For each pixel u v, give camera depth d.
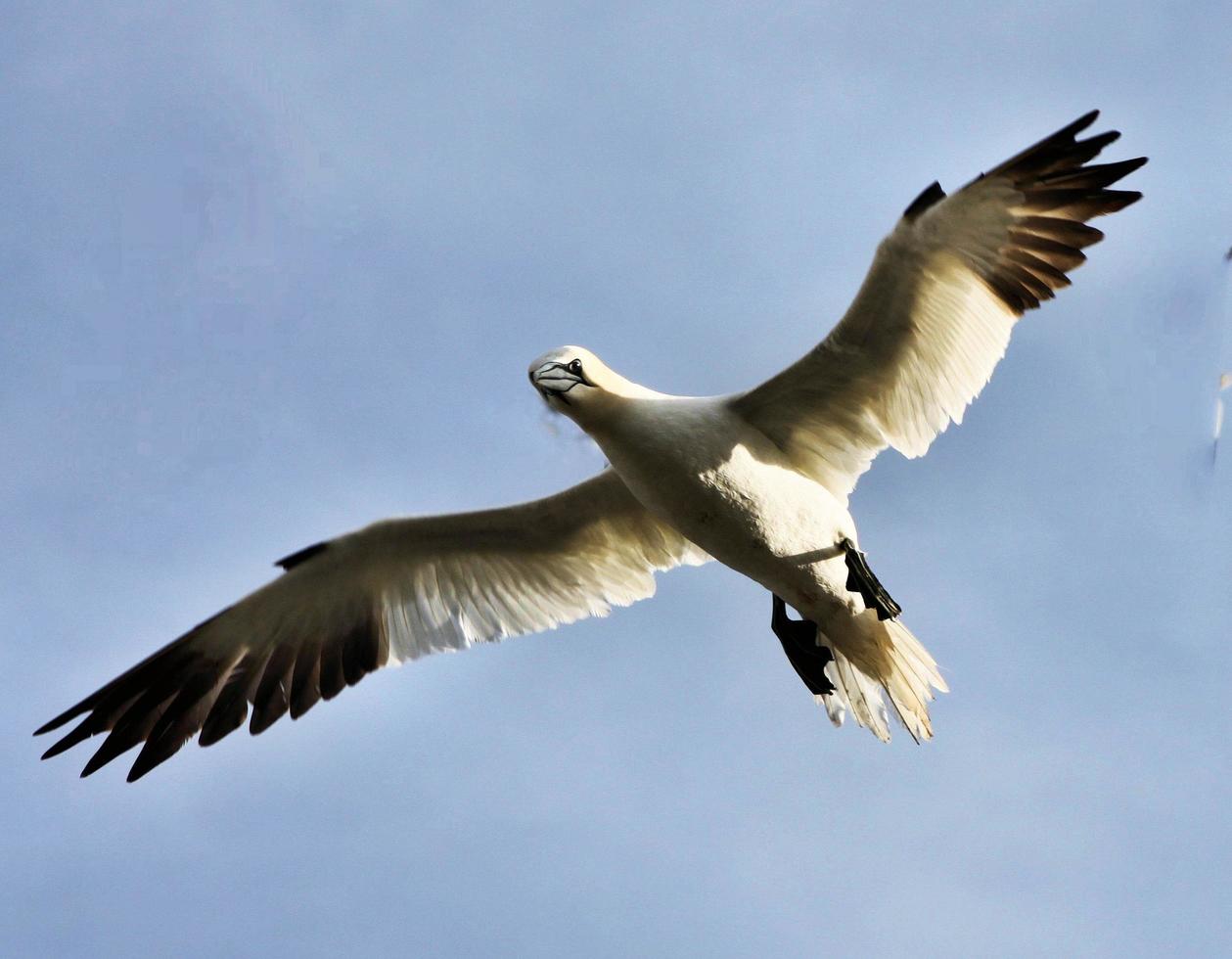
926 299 13.62
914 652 14.46
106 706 15.05
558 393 13.86
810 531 14.04
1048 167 13.25
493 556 15.38
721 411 13.93
